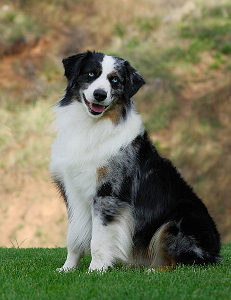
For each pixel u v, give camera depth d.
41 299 3.49
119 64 5.33
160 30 21.48
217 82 17.59
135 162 5.22
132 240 5.28
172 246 5.21
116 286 3.87
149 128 16.16
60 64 18.75
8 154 14.73
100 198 5.05
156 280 4.19
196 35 20.52
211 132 15.91
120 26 21.88
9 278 4.32
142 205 5.27
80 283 4.02
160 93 17.38
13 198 13.58
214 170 14.84
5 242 12.36
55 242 12.43
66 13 21.94
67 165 5.14
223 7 22.77
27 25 19.86
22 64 18.27
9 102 16.64
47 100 16.95
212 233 5.37
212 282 4.06
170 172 5.64
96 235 5.03
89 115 5.19
